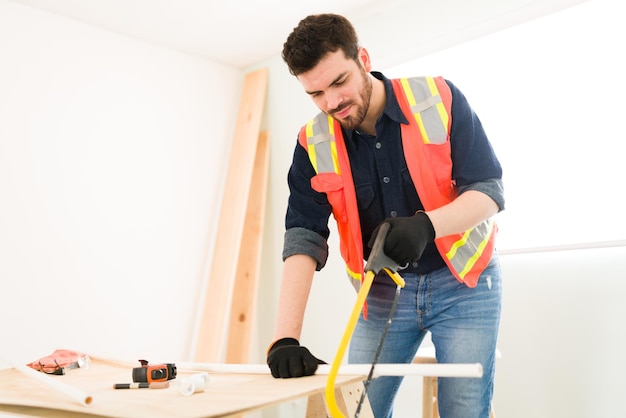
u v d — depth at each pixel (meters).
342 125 1.35
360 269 1.46
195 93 3.23
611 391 1.90
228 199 3.19
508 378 2.15
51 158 2.69
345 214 1.45
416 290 1.45
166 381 1.09
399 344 1.50
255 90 3.31
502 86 2.36
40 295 2.58
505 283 2.21
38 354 2.54
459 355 1.38
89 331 2.70
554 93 2.22
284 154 3.17
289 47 1.25
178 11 2.79
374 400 1.47
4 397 0.99
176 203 3.07
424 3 2.59
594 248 2.01
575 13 2.17
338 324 2.71
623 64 2.06
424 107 1.38
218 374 1.22
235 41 3.11
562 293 2.07
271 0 2.71
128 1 2.69
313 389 0.91
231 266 3.00
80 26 2.84
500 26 2.32
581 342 2.00
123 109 2.94
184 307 3.04
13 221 2.55
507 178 2.30
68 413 0.91
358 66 1.28
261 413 3.01
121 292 2.82
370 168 1.45
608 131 2.07
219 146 3.29
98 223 2.79
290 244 1.38
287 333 1.24
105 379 1.21
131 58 3.00
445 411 1.38
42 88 2.69
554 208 2.17
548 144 2.21
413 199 1.43
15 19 2.65
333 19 1.25
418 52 2.60
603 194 2.06
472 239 1.40
